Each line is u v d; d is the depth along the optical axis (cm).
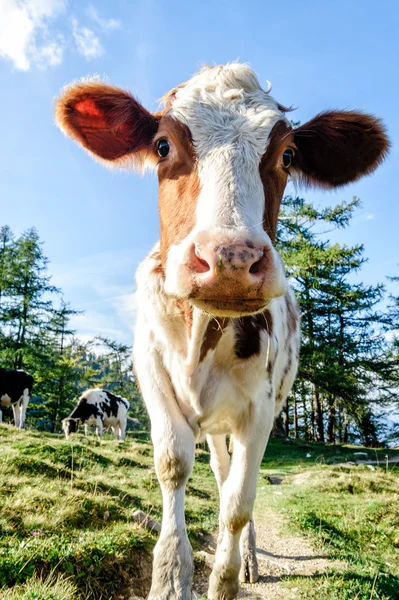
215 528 569
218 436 462
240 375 320
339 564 463
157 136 305
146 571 388
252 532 423
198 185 264
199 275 217
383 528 645
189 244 228
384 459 1750
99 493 572
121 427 1964
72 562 348
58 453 804
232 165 260
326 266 2686
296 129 359
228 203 238
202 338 298
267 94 315
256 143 275
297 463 1514
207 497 791
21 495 463
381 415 3116
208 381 318
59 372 3100
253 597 375
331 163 381
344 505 746
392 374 2831
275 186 289
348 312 3028
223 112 285
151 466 938
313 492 868
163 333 314
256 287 212
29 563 325
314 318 2877
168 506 270
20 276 3219
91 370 3719
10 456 626
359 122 350
